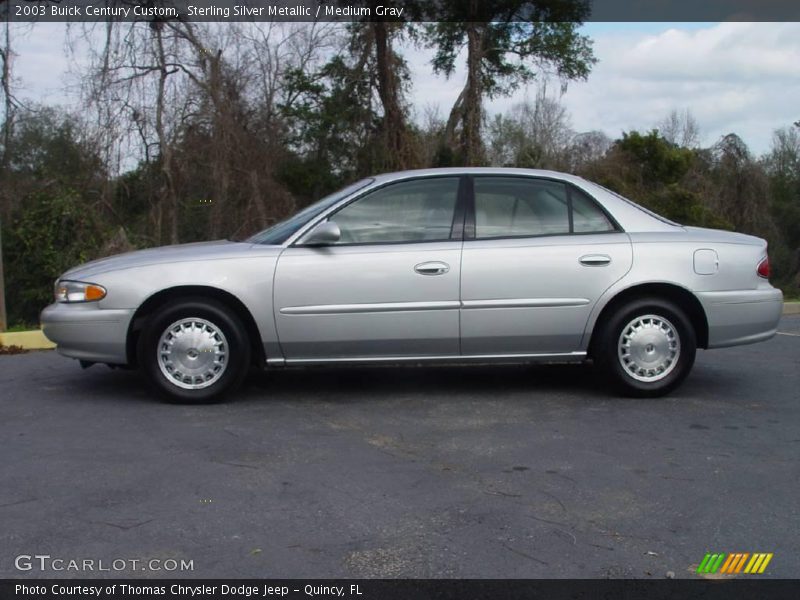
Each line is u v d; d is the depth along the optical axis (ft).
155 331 19.52
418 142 59.67
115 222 51.39
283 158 56.75
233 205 52.95
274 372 23.59
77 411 19.40
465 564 11.48
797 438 17.39
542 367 24.31
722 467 15.51
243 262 19.36
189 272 19.29
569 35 79.30
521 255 19.66
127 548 11.95
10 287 47.96
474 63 63.31
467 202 20.06
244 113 54.08
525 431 17.76
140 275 19.38
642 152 81.97
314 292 19.31
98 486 14.35
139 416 18.90
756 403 20.34
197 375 19.70
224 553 11.79
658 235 20.34
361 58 55.93
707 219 78.23
